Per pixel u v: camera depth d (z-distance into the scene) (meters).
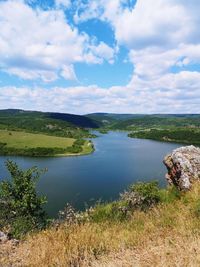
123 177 79.12
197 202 7.55
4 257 5.13
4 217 11.93
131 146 158.00
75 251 4.99
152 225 6.57
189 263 3.86
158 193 10.86
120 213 9.83
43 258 4.86
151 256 4.32
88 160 112.69
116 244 5.41
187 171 11.07
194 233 5.35
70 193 65.12
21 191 19.05
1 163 108.31
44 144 158.00
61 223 7.80
